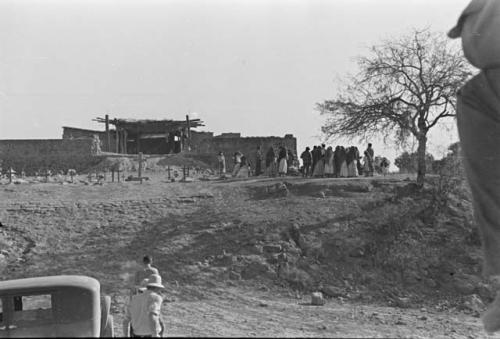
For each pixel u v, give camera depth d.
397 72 24.58
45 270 18.97
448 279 19.52
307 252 20.64
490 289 18.70
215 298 17.39
